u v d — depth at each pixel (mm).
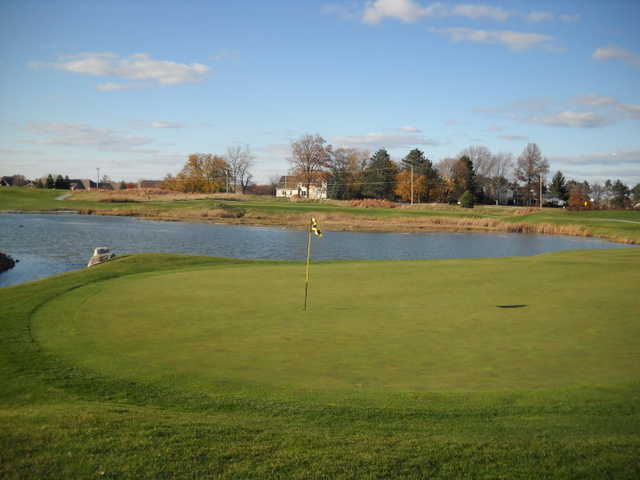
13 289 14773
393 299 13484
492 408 6375
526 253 42031
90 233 50875
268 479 4504
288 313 11797
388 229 63531
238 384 7246
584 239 55125
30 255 34625
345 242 48375
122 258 21797
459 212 84000
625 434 5613
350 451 5055
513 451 5109
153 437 5223
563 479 4582
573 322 10961
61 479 4402
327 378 7504
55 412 5934
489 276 17344
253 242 46125
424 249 43875
